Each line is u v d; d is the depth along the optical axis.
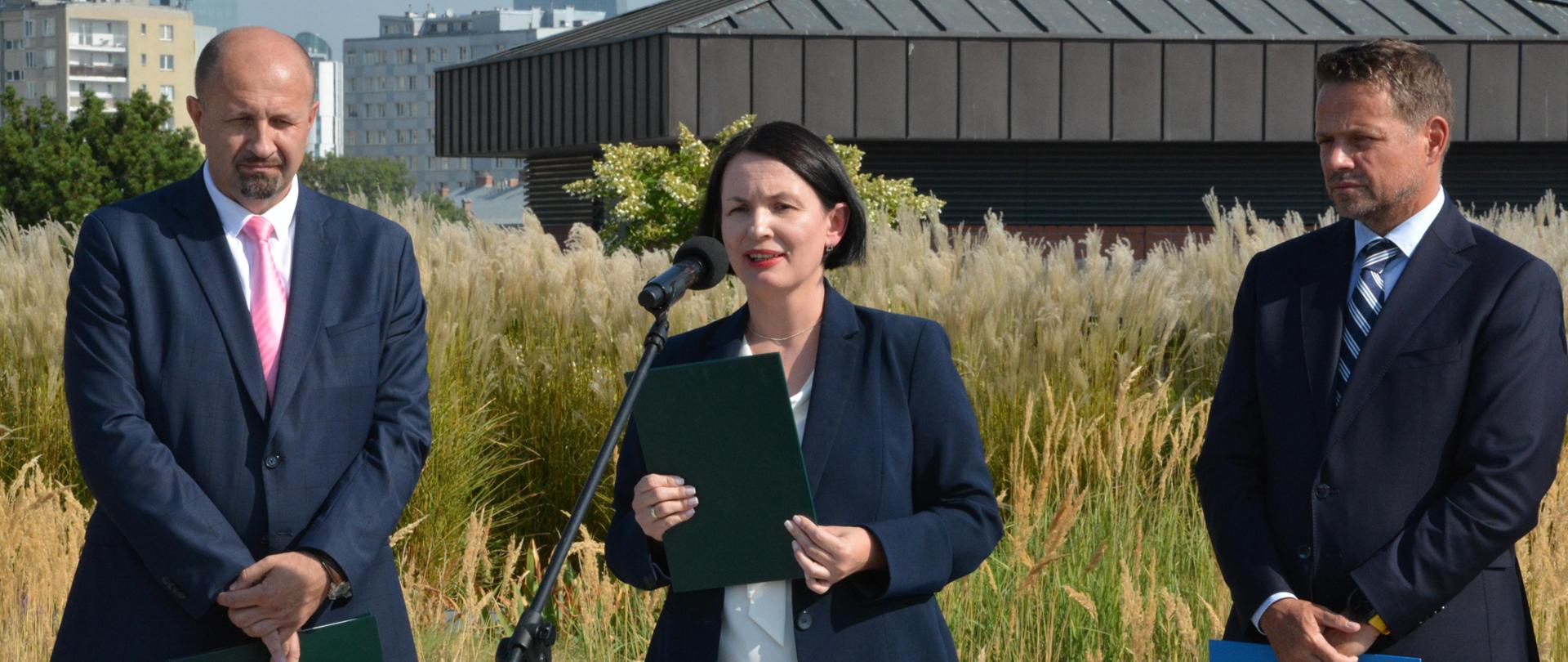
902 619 2.56
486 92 21.38
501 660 2.18
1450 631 2.65
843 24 17.80
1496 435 2.63
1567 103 18.17
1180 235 18.56
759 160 2.57
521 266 6.60
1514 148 18.78
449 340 5.99
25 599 4.43
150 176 32.06
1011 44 17.53
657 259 6.72
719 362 2.41
